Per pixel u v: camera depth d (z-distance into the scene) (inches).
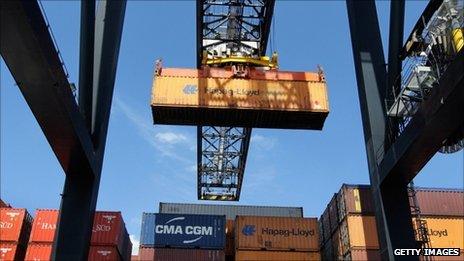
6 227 1160.2
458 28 673.0
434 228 1048.2
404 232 763.4
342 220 1066.7
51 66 565.9
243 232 1121.4
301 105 845.2
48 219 1160.8
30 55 540.1
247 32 1135.0
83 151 704.4
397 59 798.5
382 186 792.9
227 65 929.5
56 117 634.2
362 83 849.5
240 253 1098.7
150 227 1141.1
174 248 1119.6
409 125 703.1
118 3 850.1
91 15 733.9
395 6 820.6
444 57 686.5
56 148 702.5
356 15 896.9
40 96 602.5
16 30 505.7
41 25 529.7
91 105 754.2
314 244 1113.4
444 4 671.1
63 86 606.9
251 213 1558.8
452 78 585.0
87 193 751.1
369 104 827.4
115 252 1096.8
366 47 870.4
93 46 743.1
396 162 734.5
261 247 1104.2
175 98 832.9
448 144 759.1
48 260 1113.4
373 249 994.1
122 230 1198.9
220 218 1160.8
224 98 840.9
